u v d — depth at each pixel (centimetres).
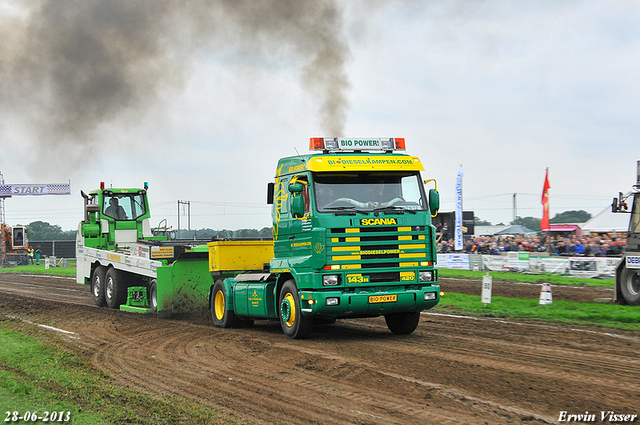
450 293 1956
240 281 1346
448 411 646
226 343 1113
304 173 1089
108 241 1994
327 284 1035
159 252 1584
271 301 1230
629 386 731
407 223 1086
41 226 11856
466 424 604
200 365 918
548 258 2802
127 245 1939
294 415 647
